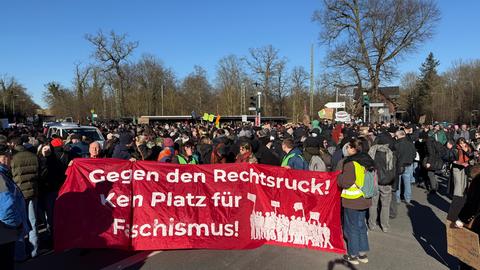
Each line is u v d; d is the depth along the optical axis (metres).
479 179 4.90
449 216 5.23
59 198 5.79
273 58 62.53
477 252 4.71
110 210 5.91
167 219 6.08
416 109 72.19
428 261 5.91
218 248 6.15
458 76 64.12
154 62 66.12
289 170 6.21
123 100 56.97
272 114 64.62
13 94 83.12
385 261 5.89
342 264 5.72
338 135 13.70
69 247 5.76
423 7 35.31
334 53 37.94
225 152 9.04
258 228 6.27
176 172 6.14
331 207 6.07
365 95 28.69
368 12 36.22
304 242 6.19
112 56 55.31
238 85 62.97
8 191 4.30
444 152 12.30
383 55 36.75
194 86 69.06
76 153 9.55
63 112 64.25
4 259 4.34
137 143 8.57
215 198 6.20
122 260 5.83
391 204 8.37
